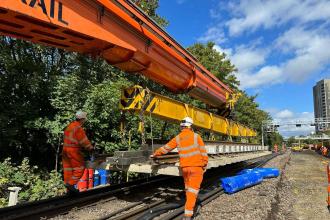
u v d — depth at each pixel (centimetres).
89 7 568
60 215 633
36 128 1159
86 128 1216
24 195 931
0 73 1184
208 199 840
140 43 716
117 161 681
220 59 3278
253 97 5072
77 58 1392
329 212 779
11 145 1148
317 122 6594
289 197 952
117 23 640
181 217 643
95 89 1193
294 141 14312
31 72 1226
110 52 664
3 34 524
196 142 629
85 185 1066
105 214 654
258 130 5428
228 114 1487
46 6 487
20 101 1217
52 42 584
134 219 615
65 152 728
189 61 984
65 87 1178
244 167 1794
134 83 1498
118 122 1252
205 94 1157
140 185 927
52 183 1063
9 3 442
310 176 1551
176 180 1119
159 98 847
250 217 676
